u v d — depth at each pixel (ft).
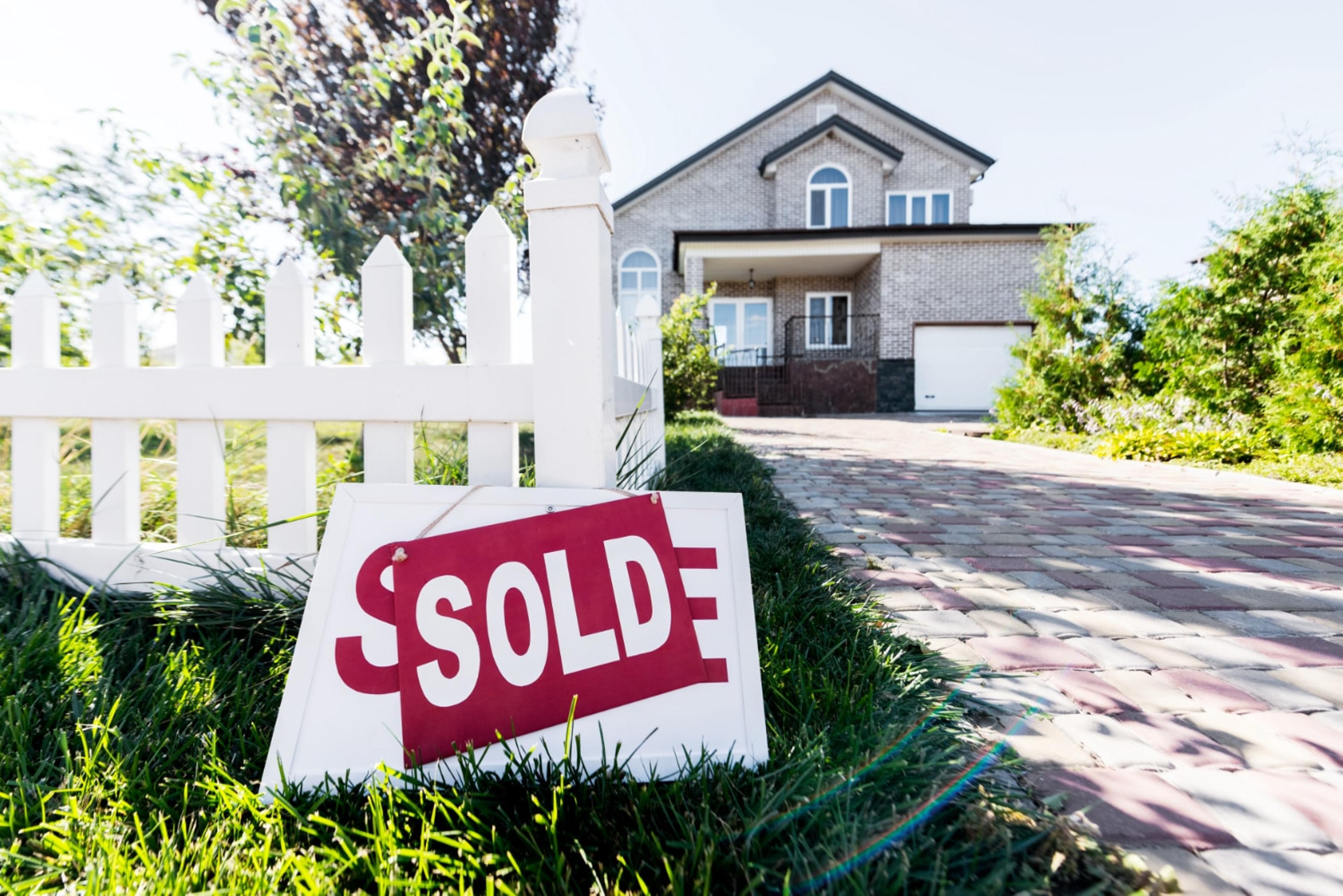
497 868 2.79
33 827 2.89
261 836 2.96
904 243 46.37
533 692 3.63
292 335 5.17
